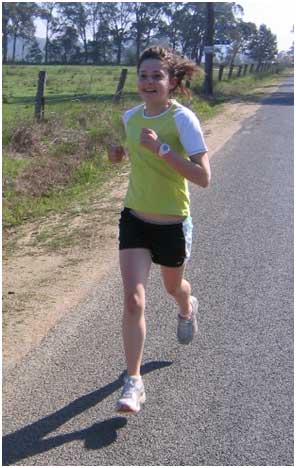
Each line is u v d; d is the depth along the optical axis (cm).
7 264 647
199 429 368
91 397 399
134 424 372
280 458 345
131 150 387
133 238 388
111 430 366
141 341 374
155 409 388
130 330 373
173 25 6006
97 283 587
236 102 2659
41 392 403
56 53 7662
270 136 1552
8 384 411
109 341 471
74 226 779
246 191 954
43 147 1115
